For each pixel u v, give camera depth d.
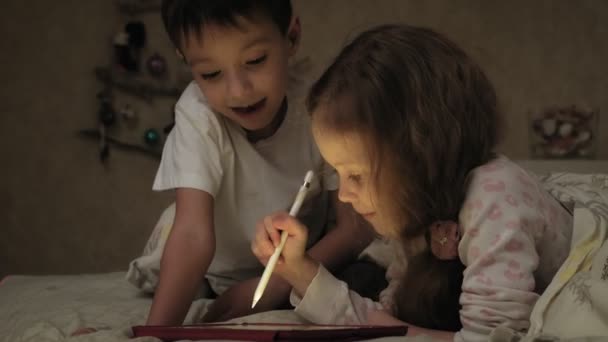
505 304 0.96
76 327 1.25
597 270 0.93
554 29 3.35
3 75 3.40
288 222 1.09
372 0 3.39
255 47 1.24
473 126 1.07
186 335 0.99
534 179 1.13
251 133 1.46
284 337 0.96
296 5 3.39
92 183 3.42
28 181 3.41
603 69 3.33
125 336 1.01
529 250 1.00
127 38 3.33
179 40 1.27
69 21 3.41
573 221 1.08
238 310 1.35
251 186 1.47
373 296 1.42
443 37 1.11
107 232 3.42
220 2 1.20
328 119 1.04
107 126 3.39
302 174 1.51
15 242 3.40
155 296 1.24
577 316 0.88
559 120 3.23
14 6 3.40
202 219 1.31
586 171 1.82
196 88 1.44
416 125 1.02
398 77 1.04
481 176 1.04
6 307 1.51
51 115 3.41
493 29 3.37
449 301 1.17
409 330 1.10
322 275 1.15
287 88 1.51
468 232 1.02
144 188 3.42
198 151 1.36
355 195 1.07
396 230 1.08
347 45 1.14
